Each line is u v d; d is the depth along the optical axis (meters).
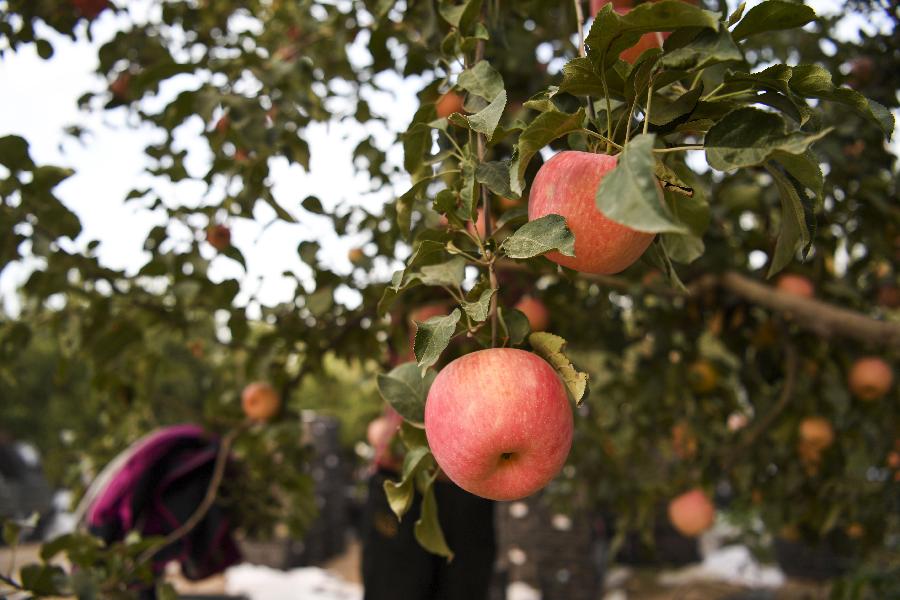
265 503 3.09
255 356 2.77
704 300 2.90
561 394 1.02
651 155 0.74
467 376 1.01
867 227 2.68
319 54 2.61
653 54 0.91
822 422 2.85
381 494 2.42
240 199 2.08
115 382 2.99
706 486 3.01
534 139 0.95
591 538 5.68
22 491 7.62
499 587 4.70
